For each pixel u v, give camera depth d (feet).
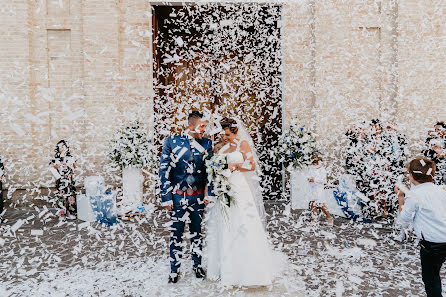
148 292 10.99
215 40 26.71
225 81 27.40
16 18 22.44
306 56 24.03
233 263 11.11
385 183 18.75
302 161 21.27
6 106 22.45
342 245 15.10
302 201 21.62
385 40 23.84
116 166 21.11
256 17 25.04
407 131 23.21
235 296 10.73
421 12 23.30
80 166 22.85
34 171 22.89
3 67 22.49
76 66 23.35
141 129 21.15
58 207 21.01
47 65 23.25
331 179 23.03
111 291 11.05
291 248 14.75
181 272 12.35
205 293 10.93
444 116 23.53
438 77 23.57
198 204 11.52
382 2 23.67
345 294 10.80
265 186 24.48
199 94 27.53
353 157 20.35
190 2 23.56
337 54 23.76
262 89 26.86
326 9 23.59
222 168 10.91
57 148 20.48
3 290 11.10
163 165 11.19
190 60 27.73
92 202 18.85
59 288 11.28
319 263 13.16
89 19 22.65
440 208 8.52
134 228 17.06
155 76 24.52
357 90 23.95
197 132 11.41
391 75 23.81
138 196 20.84
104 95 22.82
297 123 21.56
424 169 8.75
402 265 13.03
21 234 16.99
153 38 23.98
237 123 11.86
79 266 13.06
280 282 11.66
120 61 23.25
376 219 19.39
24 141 22.65
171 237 11.59
